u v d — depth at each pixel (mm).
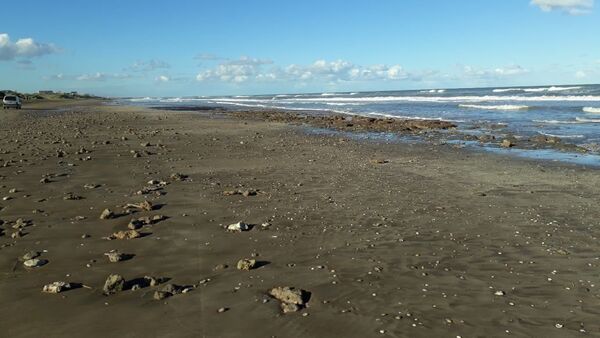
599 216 9125
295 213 9383
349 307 5289
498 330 4797
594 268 6492
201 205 9961
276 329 4766
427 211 9586
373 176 13469
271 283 5938
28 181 12266
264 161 16344
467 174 13773
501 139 22250
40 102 92688
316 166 15242
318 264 6637
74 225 8391
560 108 41906
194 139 23484
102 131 27750
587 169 14305
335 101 87375
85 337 4570
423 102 67938
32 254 6844
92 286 5793
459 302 5441
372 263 6680
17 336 4598
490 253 7121
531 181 12672
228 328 4770
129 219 8797
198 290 5699
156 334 4633
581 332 4746
